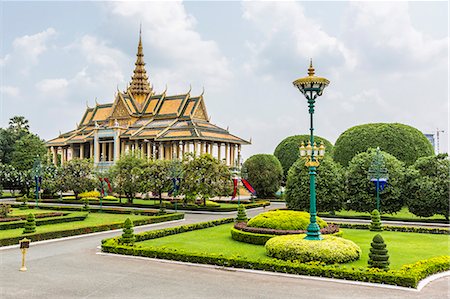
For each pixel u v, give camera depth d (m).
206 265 18.88
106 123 89.81
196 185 46.59
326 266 17.06
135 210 43.56
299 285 15.73
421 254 21.67
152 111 83.38
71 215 37.50
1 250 22.45
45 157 74.56
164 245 24.03
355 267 17.08
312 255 18.58
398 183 39.62
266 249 20.81
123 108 85.62
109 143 81.94
